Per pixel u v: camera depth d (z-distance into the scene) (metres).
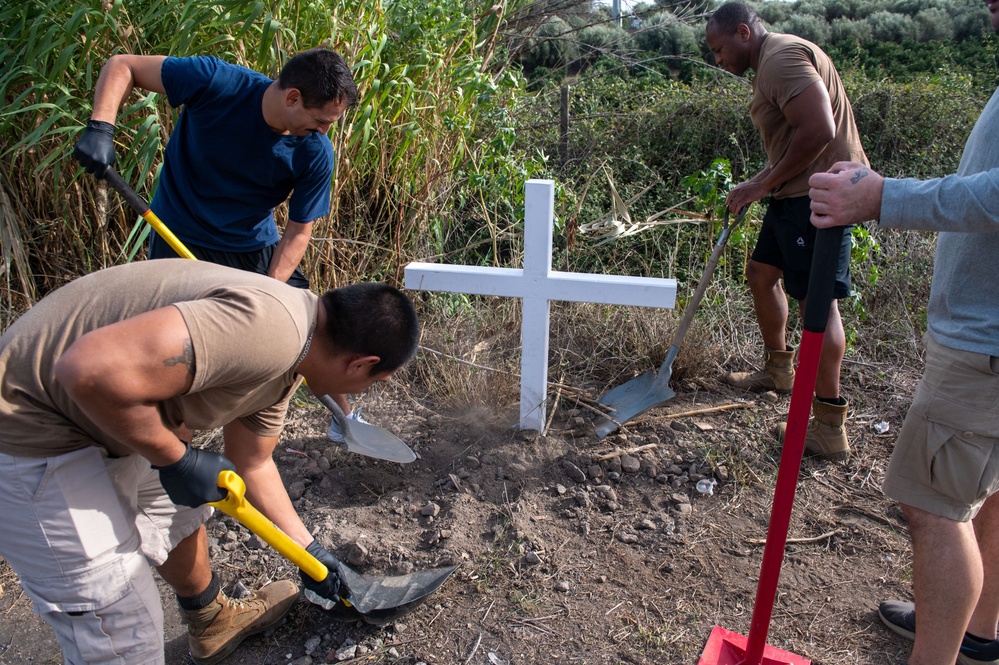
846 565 2.66
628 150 5.67
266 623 2.34
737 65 3.26
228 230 2.83
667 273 4.52
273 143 2.64
